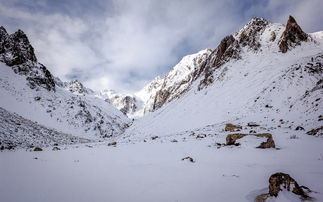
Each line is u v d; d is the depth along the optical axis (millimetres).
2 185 9953
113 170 12812
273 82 51938
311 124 25312
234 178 9891
